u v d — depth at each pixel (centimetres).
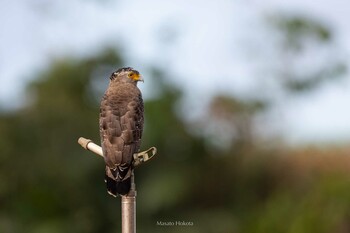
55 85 1903
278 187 1869
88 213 1811
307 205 1688
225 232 1811
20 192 1847
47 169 1847
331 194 1672
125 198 856
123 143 945
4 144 1859
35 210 1825
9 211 1831
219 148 1892
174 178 1809
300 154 1900
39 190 1831
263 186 1892
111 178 904
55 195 1828
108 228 1822
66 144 1861
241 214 1848
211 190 1866
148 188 1805
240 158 1898
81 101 1909
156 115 1823
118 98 1005
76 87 1905
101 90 1908
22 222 1819
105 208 1820
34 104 1898
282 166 1891
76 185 1827
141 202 1800
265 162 1892
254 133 1925
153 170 1825
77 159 1833
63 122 1872
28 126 1873
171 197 1791
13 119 1889
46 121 1875
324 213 1664
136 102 1003
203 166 1878
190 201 1844
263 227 1744
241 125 1912
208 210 1847
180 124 1850
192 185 1848
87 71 1902
